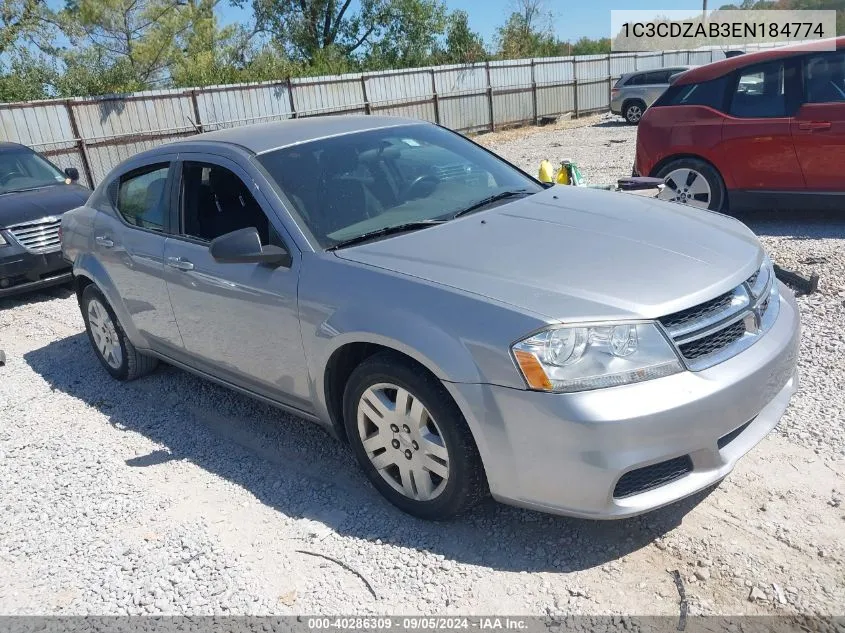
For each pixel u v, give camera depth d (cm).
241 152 386
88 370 546
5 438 443
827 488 310
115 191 479
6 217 738
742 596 258
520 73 2455
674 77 755
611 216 349
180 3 2720
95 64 2245
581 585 271
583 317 261
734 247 321
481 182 407
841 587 257
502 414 266
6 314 726
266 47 2781
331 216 353
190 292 395
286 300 335
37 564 318
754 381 277
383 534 312
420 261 310
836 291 529
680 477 272
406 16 3356
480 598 270
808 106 666
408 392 295
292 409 369
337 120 441
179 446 411
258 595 283
